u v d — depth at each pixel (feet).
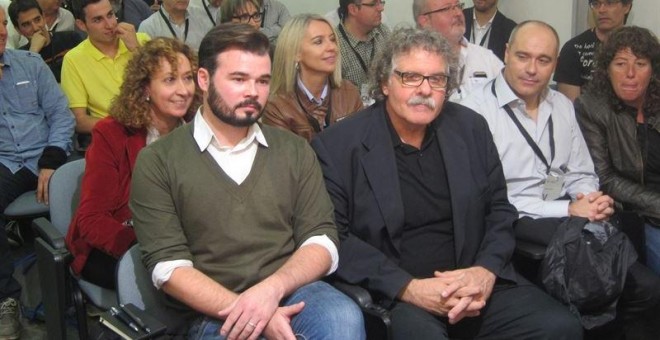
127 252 5.97
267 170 5.79
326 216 6.00
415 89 6.21
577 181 7.93
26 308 8.97
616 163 8.24
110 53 10.78
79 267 6.74
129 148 6.85
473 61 9.82
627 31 7.86
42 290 6.76
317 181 6.04
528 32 7.32
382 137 6.47
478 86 7.97
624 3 10.60
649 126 8.08
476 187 6.59
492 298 6.41
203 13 13.56
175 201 5.61
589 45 11.12
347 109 8.71
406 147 6.52
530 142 7.61
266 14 13.67
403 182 6.49
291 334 5.24
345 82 9.00
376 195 6.30
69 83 10.67
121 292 5.84
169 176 5.59
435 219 6.52
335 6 15.56
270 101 8.25
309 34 8.16
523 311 6.21
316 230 5.91
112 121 6.91
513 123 7.61
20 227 10.80
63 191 7.13
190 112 7.02
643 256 7.68
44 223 6.74
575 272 6.50
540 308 6.21
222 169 5.66
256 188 5.71
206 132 5.69
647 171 8.18
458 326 6.38
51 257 6.23
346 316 5.42
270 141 5.92
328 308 5.45
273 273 5.69
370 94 6.82
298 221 5.97
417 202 6.47
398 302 6.18
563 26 12.62
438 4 9.54
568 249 6.57
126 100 6.79
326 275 5.99
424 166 6.54
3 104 9.76
